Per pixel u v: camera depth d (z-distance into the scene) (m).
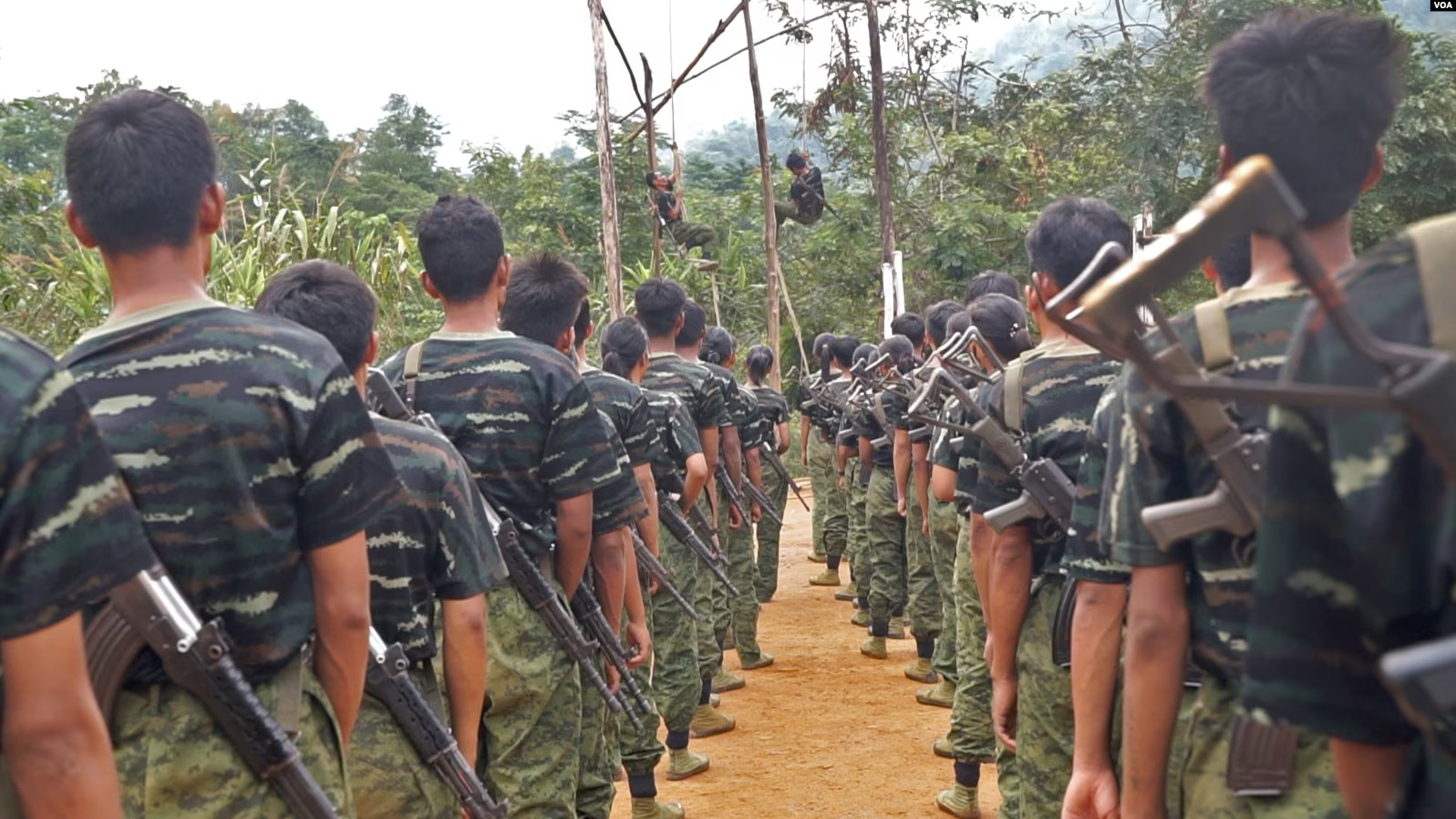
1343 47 1.70
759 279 24.47
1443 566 1.15
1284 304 1.84
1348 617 1.29
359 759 2.65
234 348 2.11
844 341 10.70
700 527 6.54
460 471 2.97
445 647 3.01
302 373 2.14
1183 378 1.14
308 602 2.18
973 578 5.00
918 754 6.34
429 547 2.91
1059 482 3.16
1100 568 2.33
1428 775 1.24
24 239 9.29
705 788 5.91
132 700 2.01
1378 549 1.21
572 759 3.54
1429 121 15.77
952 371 4.64
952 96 27.17
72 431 1.61
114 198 2.08
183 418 2.06
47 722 1.59
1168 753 2.05
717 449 6.85
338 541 2.18
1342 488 1.22
